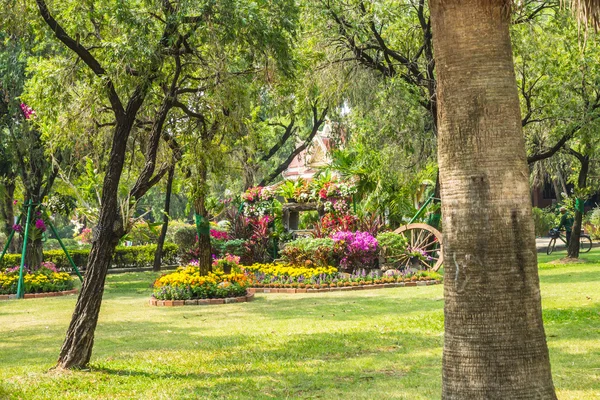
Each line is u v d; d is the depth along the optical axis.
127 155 17.19
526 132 26.00
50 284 21.59
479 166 5.44
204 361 9.68
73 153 19.17
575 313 12.36
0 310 17.38
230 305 17.09
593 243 40.69
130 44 10.46
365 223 22.97
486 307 5.38
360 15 21.62
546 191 55.47
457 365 5.45
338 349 10.19
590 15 7.59
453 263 5.51
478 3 5.52
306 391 7.67
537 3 22.34
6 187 29.36
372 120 22.78
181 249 34.78
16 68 24.28
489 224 5.39
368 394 7.34
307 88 23.11
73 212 24.30
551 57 22.81
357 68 23.06
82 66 12.06
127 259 35.62
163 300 17.61
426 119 23.56
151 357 10.09
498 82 5.49
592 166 36.16
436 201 24.06
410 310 14.62
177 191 29.86
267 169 38.28
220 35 11.12
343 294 18.83
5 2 10.82
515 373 5.32
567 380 7.59
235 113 12.88
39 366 9.62
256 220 25.86
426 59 22.52
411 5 22.12
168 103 10.62
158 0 10.97
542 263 27.23
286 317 14.29
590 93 23.27
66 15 11.18
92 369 9.10
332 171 25.81
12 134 25.61
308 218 29.48
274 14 12.43
